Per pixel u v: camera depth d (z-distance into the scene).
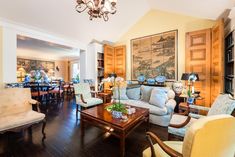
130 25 5.07
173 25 4.20
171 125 1.85
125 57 5.24
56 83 6.47
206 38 3.43
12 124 1.95
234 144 1.07
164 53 4.36
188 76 3.25
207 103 3.41
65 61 10.02
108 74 5.07
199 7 3.04
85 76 5.29
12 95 2.46
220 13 2.97
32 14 3.20
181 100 3.55
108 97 4.41
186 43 3.71
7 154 1.91
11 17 3.09
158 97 3.13
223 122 0.93
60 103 5.07
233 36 2.59
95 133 2.58
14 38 3.28
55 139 2.34
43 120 2.35
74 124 3.02
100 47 5.42
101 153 1.95
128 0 4.06
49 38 4.08
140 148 2.09
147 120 2.69
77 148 2.07
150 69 4.65
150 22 4.67
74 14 3.66
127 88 4.02
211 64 3.38
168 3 3.58
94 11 2.27
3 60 3.10
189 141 0.92
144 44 4.79
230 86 2.90
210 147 0.95
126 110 2.37
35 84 4.99
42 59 8.66
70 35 4.42
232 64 2.86
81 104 3.38
